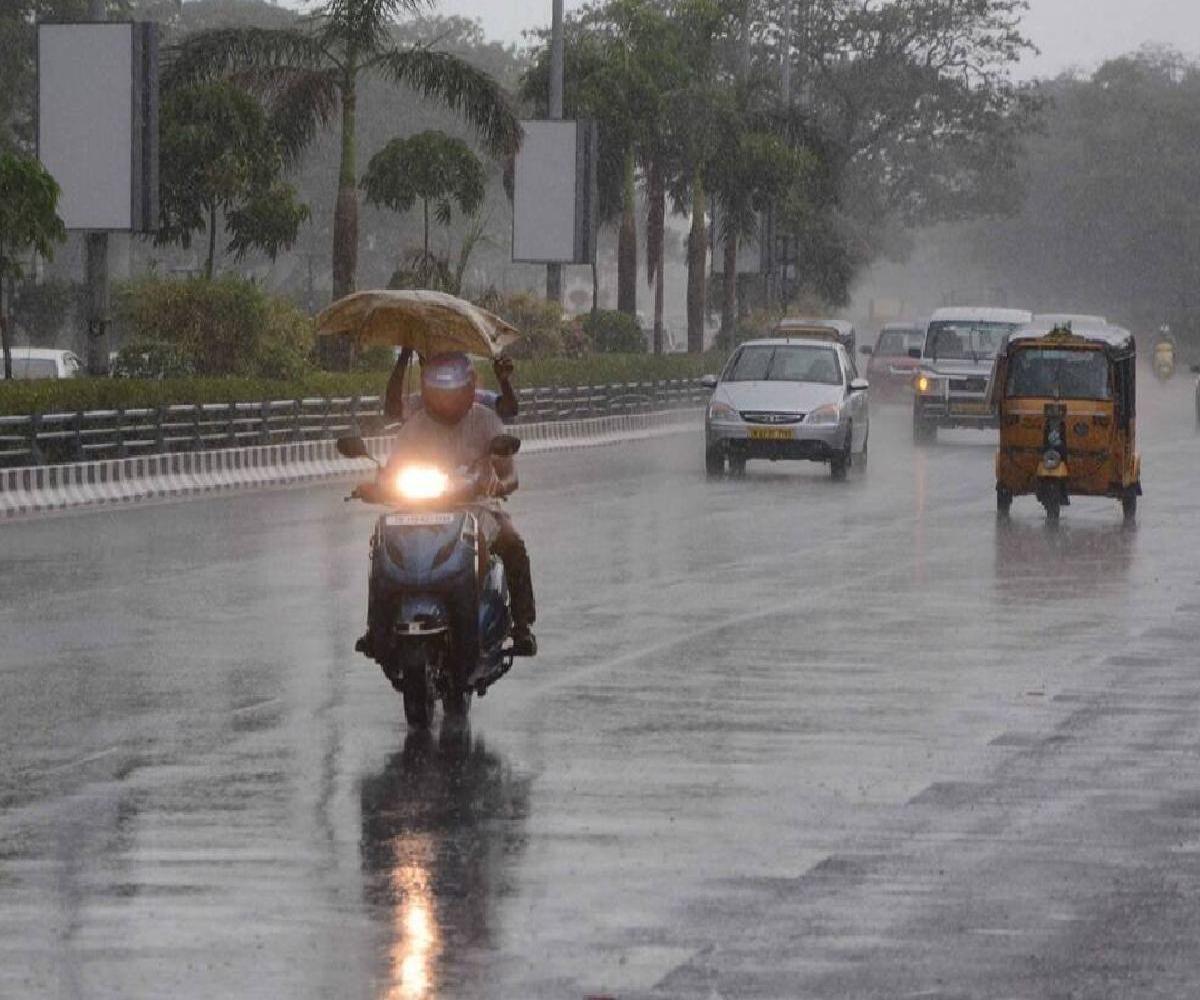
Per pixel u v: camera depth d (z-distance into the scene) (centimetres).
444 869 1772
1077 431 5481
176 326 8031
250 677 2836
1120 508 5950
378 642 2464
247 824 1950
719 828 1942
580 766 2245
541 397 9444
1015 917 1619
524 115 13038
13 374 8175
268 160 8994
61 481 5809
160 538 4831
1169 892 1702
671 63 12938
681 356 12044
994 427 9194
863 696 2720
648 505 5903
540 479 7006
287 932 1566
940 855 1834
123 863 1791
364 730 2455
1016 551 4678
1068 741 2406
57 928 1577
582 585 3959
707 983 1438
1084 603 3741
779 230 16162
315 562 4303
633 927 1585
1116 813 2016
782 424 7044
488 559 2511
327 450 7269
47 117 7044
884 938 1557
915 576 4159
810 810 2023
